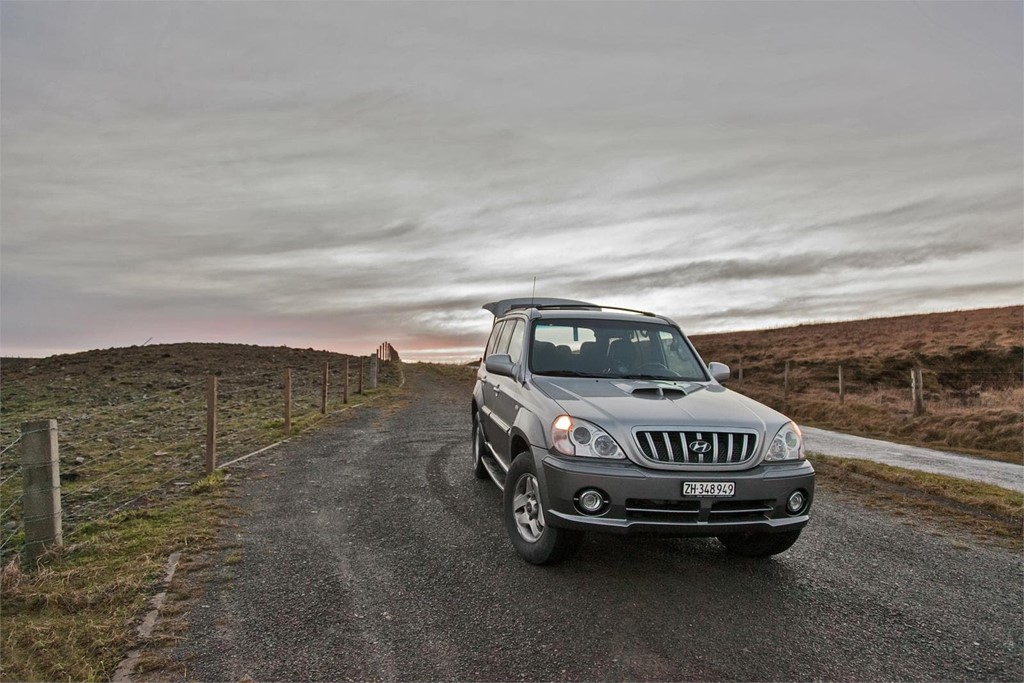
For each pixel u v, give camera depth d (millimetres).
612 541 5469
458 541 5461
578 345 5941
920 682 3322
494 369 5852
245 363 34438
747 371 31188
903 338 36344
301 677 3250
